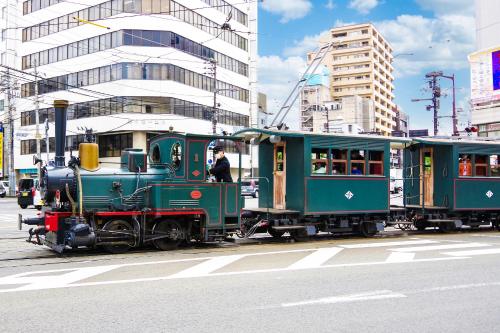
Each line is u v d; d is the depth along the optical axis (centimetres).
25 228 1781
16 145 5219
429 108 4275
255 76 5425
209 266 946
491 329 548
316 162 1418
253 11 5434
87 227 1065
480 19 3694
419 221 1686
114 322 570
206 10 4606
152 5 4081
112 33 4109
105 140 4350
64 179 1108
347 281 802
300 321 574
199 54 4509
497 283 790
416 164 1745
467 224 1681
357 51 10256
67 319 583
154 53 4084
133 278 825
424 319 586
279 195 1478
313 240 1430
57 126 1158
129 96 4044
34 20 4719
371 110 8906
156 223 1188
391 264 968
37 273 877
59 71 4509
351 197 1452
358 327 552
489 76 3562
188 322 569
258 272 880
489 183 1712
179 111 4250
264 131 1372
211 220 1236
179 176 1210
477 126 3647
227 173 1282
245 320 577
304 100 8869
